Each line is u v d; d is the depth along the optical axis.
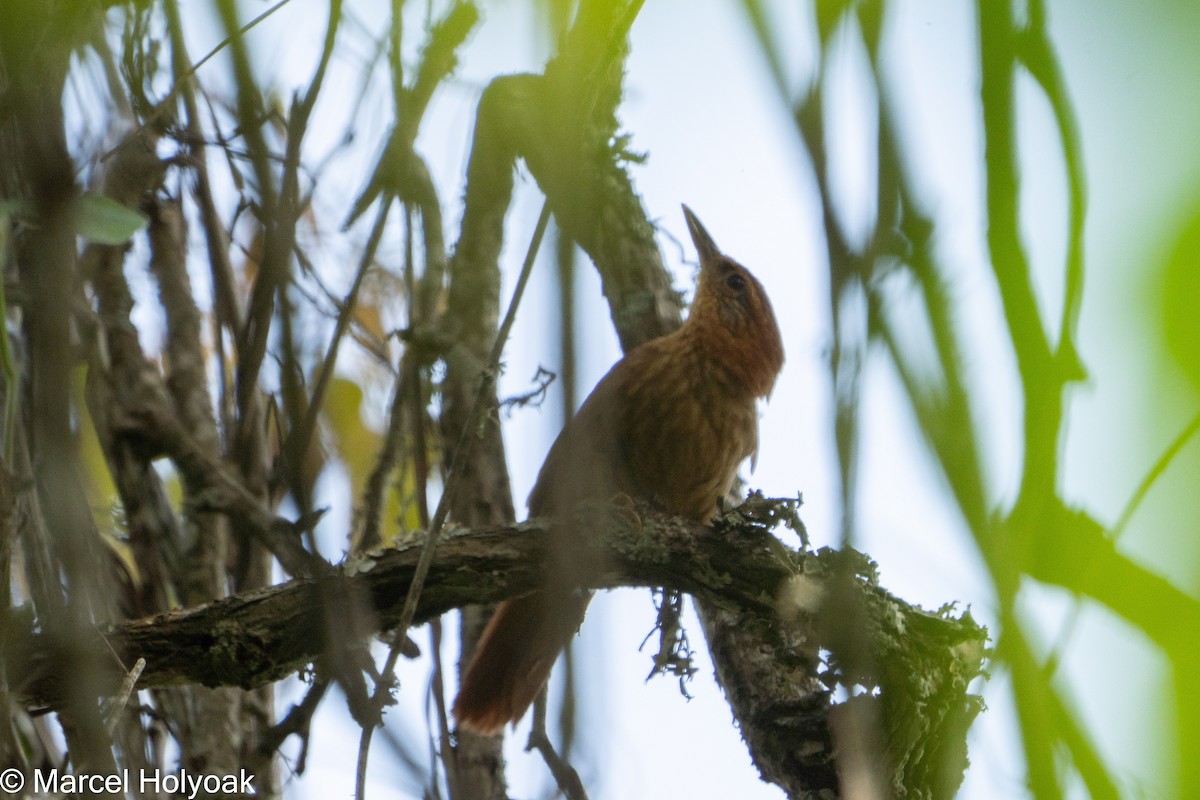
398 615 6.26
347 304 5.11
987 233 1.88
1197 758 1.52
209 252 7.02
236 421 7.18
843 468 1.83
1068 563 1.68
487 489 7.77
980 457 1.81
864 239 1.90
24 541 4.86
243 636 5.95
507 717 8.03
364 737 3.51
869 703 2.06
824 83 1.98
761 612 6.62
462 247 8.02
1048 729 1.69
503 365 6.31
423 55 4.62
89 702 3.51
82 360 7.05
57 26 3.70
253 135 3.10
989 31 1.92
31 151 3.62
